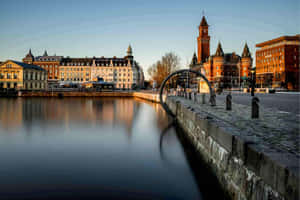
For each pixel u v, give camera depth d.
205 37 127.44
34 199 6.00
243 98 23.30
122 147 11.46
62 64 121.94
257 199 3.77
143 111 29.06
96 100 51.59
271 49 90.81
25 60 123.06
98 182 7.07
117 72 121.12
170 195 6.25
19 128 16.77
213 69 109.06
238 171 4.70
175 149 11.05
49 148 11.32
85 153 10.39
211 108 13.09
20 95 61.34
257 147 4.03
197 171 8.02
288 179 2.89
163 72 69.25
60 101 47.53
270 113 9.76
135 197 6.09
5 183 6.98
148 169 8.25
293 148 4.22
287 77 83.38
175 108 19.95
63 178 7.39
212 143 6.96
